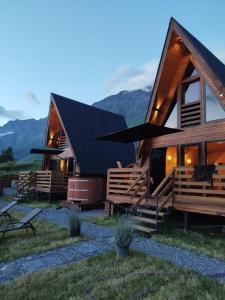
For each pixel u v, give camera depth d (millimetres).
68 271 7012
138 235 10289
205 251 8281
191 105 13766
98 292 5781
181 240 9508
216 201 10047
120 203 14422
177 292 5559
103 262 7484
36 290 6109
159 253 8188
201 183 10672
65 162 24250
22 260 8117
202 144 12875
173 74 14547
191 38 13148
